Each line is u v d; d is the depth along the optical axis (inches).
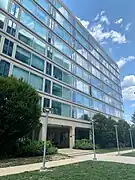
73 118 1136.2
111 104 1873.8
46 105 922.1
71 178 305.9
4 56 720.3
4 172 356.5
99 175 333.7
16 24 816.3
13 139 549.3
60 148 1061.8
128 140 1599.4
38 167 422.0
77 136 1342.3
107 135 1273.4
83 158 661.9
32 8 944.9
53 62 1045.2
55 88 1021.8
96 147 1152.8
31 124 561.6
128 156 766.5
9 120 492.1
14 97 509.7
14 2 825.5
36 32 944.9
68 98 1134.4
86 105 1344.7
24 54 834.2
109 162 538.6
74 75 1253.1
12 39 777.6
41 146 649.6
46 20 1051.9
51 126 1050.7
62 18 1235.9
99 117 1304.1
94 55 1672.0
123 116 2197.3
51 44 1057.5
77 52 1359.5
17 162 475.8
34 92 585.0
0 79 520.4
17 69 777.6
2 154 549.0
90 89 1460.4
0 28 729.0
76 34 1401.3
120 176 327.9
